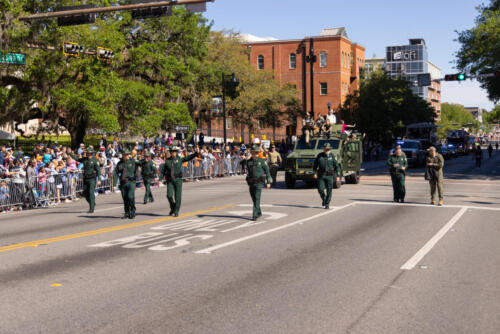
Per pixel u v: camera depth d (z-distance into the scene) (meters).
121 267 8.61
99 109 34.38
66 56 33.69
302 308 6.40
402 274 8.09
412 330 5.63
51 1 30.81
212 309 6.38
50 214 16.69
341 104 89.19
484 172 37.56
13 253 9.87
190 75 45.22
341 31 90.88
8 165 21.23
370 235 11.64
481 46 40.22
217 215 15.19
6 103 34.91
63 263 8.95
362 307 6.44
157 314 6.20
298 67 91.00
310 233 11.93
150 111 41.16
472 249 10.02
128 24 40.41
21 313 6.25
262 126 74.44
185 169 29.56
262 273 8.16
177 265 8.73
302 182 29.05
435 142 63.31
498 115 87.56
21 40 31.45
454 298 6.81
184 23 43.06
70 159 21.73
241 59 67.12
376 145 63.03
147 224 13.53
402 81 74.56
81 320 5.99
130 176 14.77
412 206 17.20
